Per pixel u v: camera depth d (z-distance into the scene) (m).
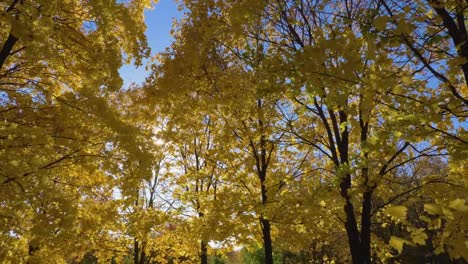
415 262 16.73
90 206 6.68
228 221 7.11
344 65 3.11
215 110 7.62
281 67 3.64
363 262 5.95
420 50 3.55
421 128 3.62
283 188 7.49
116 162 5.41
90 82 5.55
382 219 8.22
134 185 5.29
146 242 10.42
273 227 8.44
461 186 4.32
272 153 8.42
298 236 7.18
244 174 7.70
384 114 4.10
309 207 5.66
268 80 3.87
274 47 5.37
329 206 6.20
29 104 5.46
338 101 3.42
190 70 7.25
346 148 6.36
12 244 4.62
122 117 7.59
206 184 9.80
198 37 7.13
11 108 5.33
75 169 5.96
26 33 4.17
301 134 6.89
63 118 5.39
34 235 4.26
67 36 5.62
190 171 9.00
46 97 5.92
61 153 5.56
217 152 7.82
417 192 5.88
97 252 9.68
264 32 6.56
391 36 3.23
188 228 8.30
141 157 5.26
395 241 2.13
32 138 4.56
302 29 5.80
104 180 6.43
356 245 6.05
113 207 6.68
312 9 5.55
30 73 5.63
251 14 4.55
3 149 4.53
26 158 4.39
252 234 7.85
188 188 9.62
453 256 2.50
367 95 3.05
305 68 3.31
